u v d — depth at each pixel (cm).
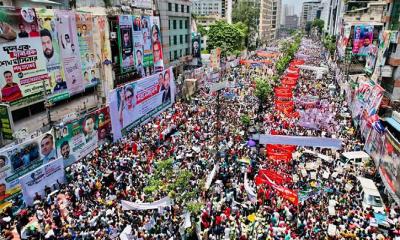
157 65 4625
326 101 4103
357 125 3181
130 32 3884
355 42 5053
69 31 3044
